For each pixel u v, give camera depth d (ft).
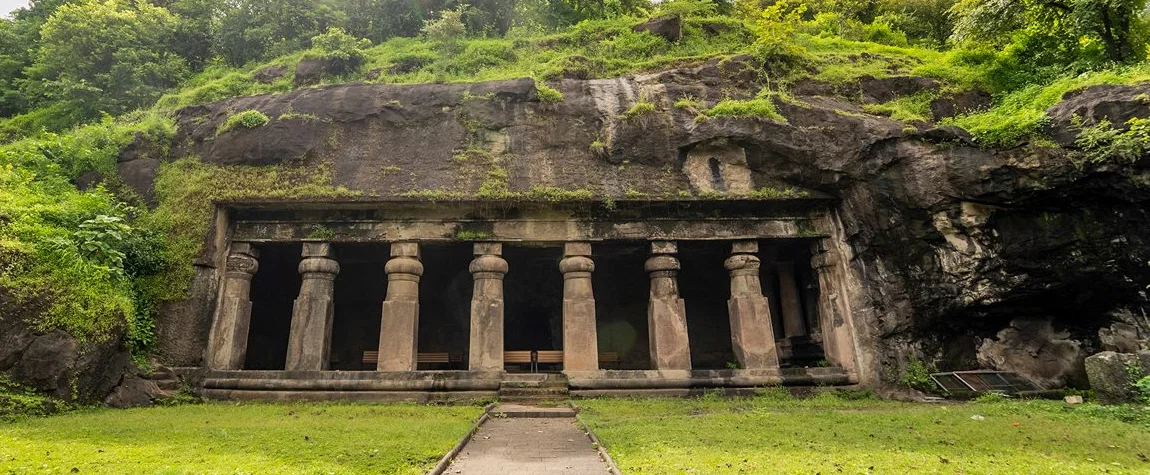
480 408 43.75
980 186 46.21
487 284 53.36
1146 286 41.57
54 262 41.37
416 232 54.49
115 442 26.40
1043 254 44.60
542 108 58.23
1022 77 60.23
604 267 72.74
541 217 55.52
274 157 54.39
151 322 47.98
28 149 55.52
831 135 53.67
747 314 54.03
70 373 38.81
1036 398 44.09
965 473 21.07
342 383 49.65
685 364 52.21
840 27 90.79
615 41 73.87
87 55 82.74
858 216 52.80
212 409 41.98
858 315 53.06
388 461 22.82
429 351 69.41
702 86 60.03
